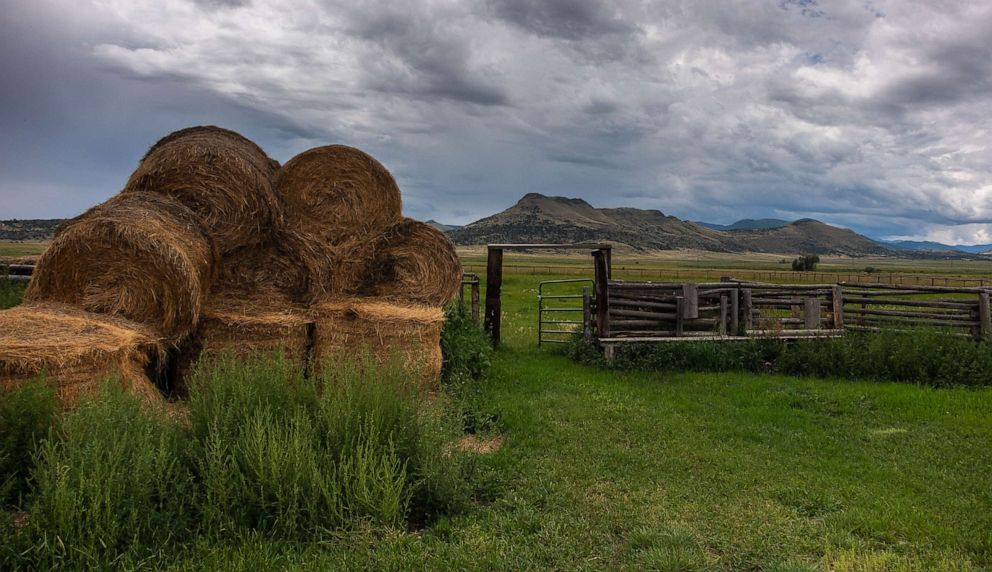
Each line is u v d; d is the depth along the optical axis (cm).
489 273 1335
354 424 490
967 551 427
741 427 732
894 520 470
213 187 805
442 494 462
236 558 366
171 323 680
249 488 420
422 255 955
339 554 384
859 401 862
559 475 558
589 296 1241
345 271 909
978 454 641
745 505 502
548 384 966
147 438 409
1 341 520
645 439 679
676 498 511
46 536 339
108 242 662
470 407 750
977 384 977
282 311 802
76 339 557
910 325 1194
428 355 830
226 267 831
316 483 425
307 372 799
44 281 669
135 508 379
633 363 1136
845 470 588
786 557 411
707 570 385
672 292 1210
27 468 419
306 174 921
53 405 454
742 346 1155
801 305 1229
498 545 409
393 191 956
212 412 477
